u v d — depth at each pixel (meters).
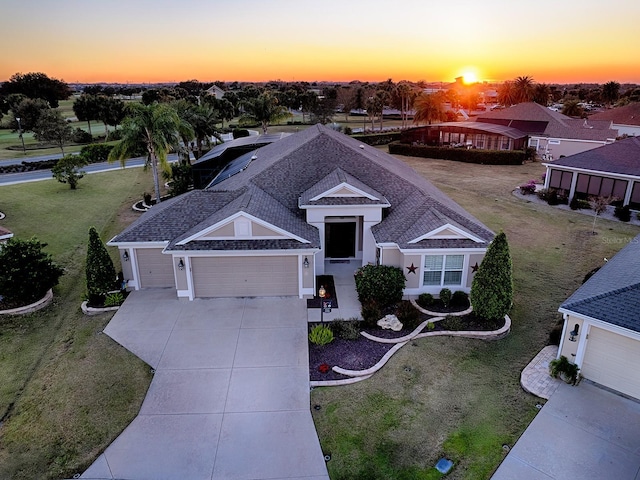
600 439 11.34
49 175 46.81
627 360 12.60
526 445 11.18
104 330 16.64
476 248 17.83
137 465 10.82
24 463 10.98
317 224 20.56
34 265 18.55
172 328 16.69
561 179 35.19
